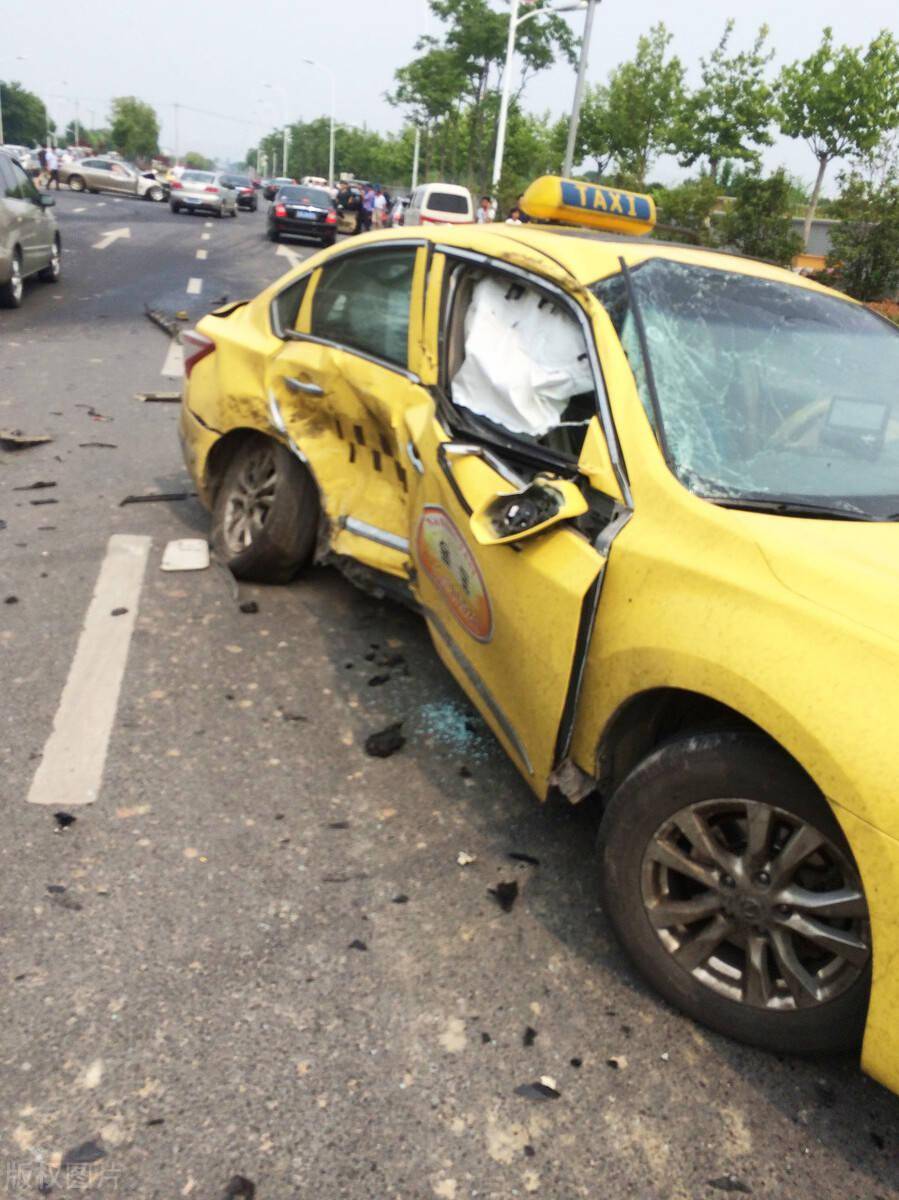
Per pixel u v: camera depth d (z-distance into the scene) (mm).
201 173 38531
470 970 2627
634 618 2496
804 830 2195
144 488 6250
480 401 3346
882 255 19844
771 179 23422
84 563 4984
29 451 6859
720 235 24203
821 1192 2129
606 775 2732
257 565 4727
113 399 8562
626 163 30844
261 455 4762
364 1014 2453
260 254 23359
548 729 2746
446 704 3971
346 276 4262
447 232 3771
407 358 3742
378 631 4547
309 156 101500
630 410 2768
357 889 2889
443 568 3340
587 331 2963
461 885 2949
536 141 41656
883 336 3426
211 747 3527
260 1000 2463
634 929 2553
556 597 2664
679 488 2578
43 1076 2207
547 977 2629
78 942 2588
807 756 2072
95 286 15727
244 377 4590
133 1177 2012
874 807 1978
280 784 3352
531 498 2818
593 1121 2236
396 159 66312
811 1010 2281
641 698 2521
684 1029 2506
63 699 3730
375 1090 2256
